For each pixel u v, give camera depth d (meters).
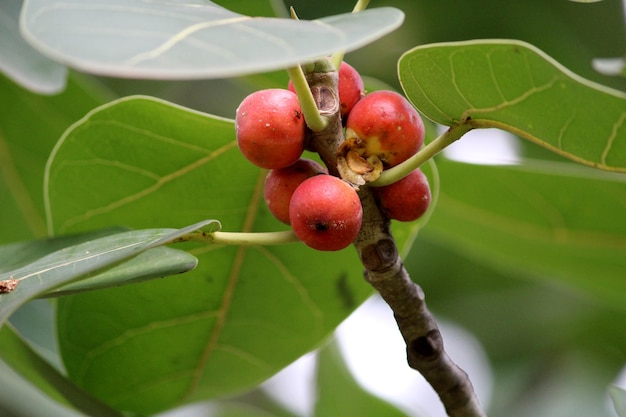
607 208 0.56
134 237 0.40
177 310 0.48
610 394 0.44
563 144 0.39
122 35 0.32
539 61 0.37
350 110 0.40
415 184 0.40
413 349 0.42
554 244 0.58
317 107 0.39
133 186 0.47
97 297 0.47
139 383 0.49
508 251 0.60
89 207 0.47
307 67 0.39
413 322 0.42
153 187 0.47
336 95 0.39
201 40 0.33
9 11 0.51
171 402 0.50
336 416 0.57
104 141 0.46
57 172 0.46
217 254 0.47
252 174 0.46
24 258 0.44
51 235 0.48
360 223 0.38
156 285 0.47
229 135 0.45
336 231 0.38
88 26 0.33
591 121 0.38
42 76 0.51
